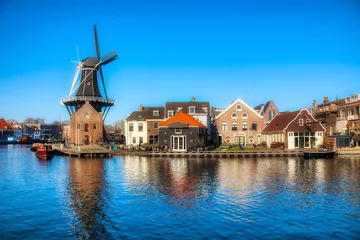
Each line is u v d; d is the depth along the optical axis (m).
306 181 30.92
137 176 35.12
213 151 59.44
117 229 18.28
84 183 31.39
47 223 19.42
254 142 74.19
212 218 19.80
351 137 65.25
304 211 20.97
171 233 17.55
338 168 40.34
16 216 20.75
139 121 78.00
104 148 67.25
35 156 68.81
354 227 18.14
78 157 60.12
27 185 30.86
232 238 16.81
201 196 25.16
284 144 65.19
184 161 51.19
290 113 70.44
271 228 18.08
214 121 80.75
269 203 22.88
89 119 83.38
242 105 74.56
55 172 39.62
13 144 151.25
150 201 23.88
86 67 87.69
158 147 63.75
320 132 65.88
